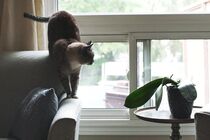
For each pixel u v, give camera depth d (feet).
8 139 5.47
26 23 7.22
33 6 7.22
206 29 7.54
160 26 7.56
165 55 7.71
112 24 7.66
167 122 5.78
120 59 7.84
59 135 4.92
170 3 7.85
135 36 7.59
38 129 5.28
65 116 5.00
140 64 7.68
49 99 5.45
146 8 7.88
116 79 7.88
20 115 5.63
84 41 7.81
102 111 7.88
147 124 7.55
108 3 7.93
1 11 7.25
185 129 7.47
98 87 7.91
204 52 7.73
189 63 7.73
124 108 7.87
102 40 7.81
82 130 7.63
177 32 7.58
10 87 6.54
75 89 6.45
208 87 7.75
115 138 7.66
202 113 4.88
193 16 7.51
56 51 6.05
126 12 7.89
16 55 6.86
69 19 6.70
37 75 6.61
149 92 6.12
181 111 5.89
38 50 7.36
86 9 7.97
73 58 5.74
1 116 6.37
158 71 7.73
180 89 5.82
